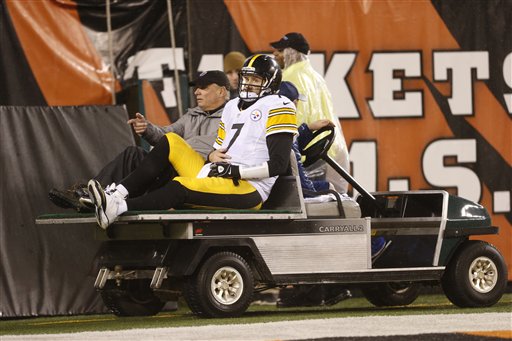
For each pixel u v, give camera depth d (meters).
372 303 23.05
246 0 27.42
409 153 28.11
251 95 19.31
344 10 27.88
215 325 17.02
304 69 23.92
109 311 23.53
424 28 28.20
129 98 26.78
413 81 28.16
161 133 21.52
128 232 19.36
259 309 23.03
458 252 21.28
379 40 28.03
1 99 26.08
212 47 27.22
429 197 21.89
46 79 26.30
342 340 13.77
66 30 26.48
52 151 23.56
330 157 22.73
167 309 23.22
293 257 19.44
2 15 26.20
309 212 19.88
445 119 28.28
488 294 21.36
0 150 23.34
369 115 27.94
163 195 18.22
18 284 23.05
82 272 23.48
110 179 19.77
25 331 18.42
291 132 19.03
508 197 28.48
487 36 28.50
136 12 26.86
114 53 26.72
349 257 19.95
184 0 27.11
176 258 18.78
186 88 26.83
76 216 18.75
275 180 19.34
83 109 23.97
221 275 18.89
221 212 18.27
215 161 19.03
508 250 28.38
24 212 23.31
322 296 22.67
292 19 27.62
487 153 28.44
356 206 20.34
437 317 17.72
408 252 21.66
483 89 28.47
